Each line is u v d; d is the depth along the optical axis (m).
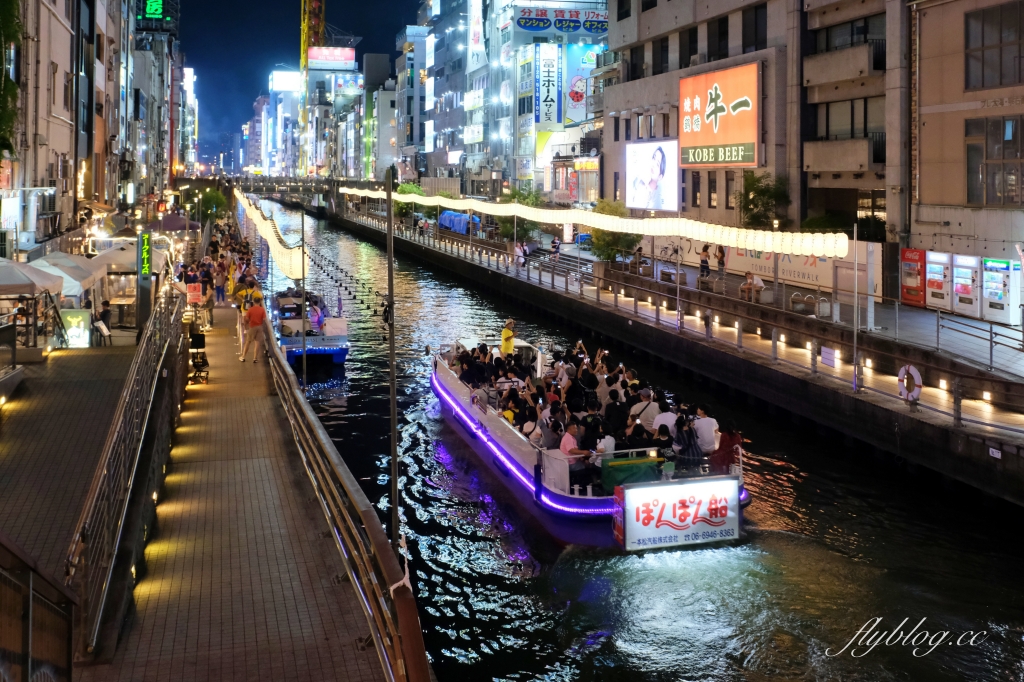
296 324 37.09
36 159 36.09
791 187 47.12
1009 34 32.44
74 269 27.83
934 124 36.38
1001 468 19.31
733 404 30.77
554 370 26.28
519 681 14.16
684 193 57.94
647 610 16.05
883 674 13.94
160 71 123.31
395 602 6.72
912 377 22.73
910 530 19.59
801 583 17.00
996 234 33.16
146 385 14.00
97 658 8.11
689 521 18.36
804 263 39.50
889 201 38.75
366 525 7.89
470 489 22.45
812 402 26.36
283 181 152.62
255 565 10.57
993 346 25.23
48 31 38.25
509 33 105.25
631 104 64.62
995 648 14.70
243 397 21.83
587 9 104.62
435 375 30.64
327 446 11.71
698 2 55.94
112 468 9.66
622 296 46.59
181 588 9.87
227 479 14.41
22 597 4.71
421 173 146.62
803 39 46.59
